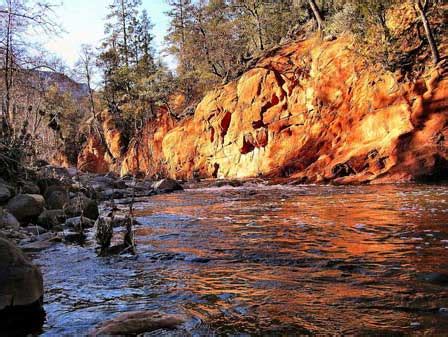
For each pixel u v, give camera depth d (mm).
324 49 26047
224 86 34875
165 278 5332
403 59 20875
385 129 19984
